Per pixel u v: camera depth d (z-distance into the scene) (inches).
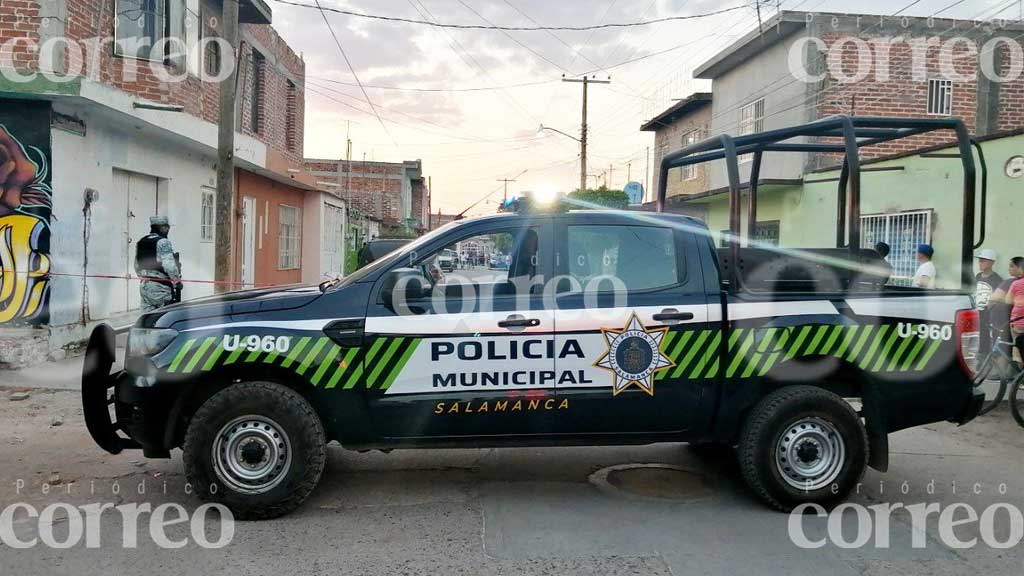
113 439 195.2
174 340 178.4
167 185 475.2
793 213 588.4
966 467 231.3
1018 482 216.4
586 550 163.9
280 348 177.5
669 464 227.9
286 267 789.9
